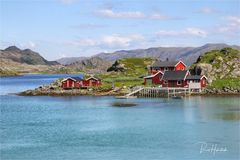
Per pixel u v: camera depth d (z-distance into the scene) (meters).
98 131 80.19
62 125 88.12
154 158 60.16
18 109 119.50
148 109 111.62
